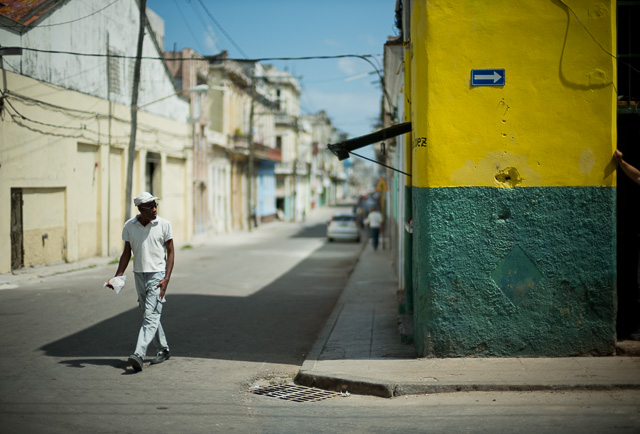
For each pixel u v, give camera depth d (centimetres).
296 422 526
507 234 686
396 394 612
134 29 2417
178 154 3033
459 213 690
